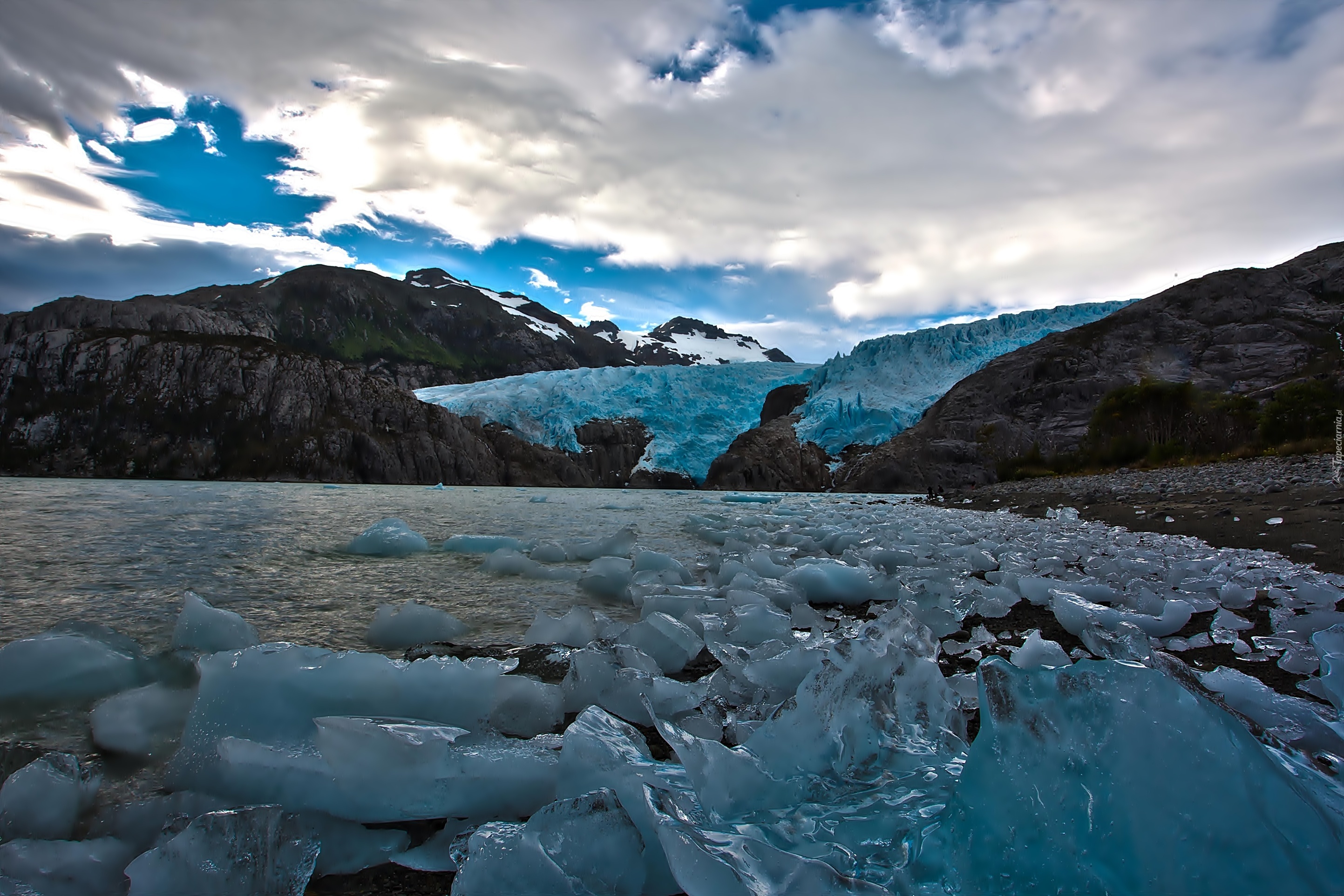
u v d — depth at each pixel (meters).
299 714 1.65
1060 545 5.49
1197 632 2.82
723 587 3.96
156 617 3.31
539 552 5.89
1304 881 0.74
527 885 1.03
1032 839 0.90
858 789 1.25
